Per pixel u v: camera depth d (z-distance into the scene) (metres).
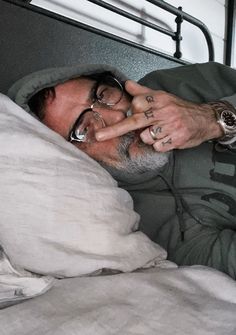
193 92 1.02
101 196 0.61
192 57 2.24
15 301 0.48
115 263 0.57
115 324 0.41
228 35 2.53
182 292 0.51
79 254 0.55
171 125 0.72
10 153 0.57
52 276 0.53
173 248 0.88
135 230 0.71
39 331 0.39
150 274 0.55
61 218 0.55
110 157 0.79
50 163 0.59
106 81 0.82
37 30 1.08
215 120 0.82
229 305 0.49
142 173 0.84
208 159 0.90
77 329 0.39
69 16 1.41
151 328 0.41
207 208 0.89
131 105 0.76
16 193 0.54
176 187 0.92
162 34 1.94
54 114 0.79
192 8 2.17
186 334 0.41
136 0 1.75
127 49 1.44
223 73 1.05
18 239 0.53
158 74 1.09
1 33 0.98
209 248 0.79
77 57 1.22
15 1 1.01
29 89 0.76
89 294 0.48
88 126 0.78
